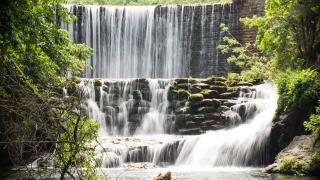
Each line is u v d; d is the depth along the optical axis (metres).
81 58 19.56
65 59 17.59
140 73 39.16
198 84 30.34
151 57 39.09
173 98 30.20
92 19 39.00
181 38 38.59
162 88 30.70
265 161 23.33
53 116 10.62
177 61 38.62
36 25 14.38
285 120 22.84
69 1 45.62
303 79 22.22
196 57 38.19
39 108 10.47
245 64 34.97
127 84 30.81
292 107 22.78
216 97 29.64
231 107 28.28
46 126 10.55
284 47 26.91
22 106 10.69
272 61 29.80
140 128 30.11
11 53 13.39
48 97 11.52
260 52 35.19
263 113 26.92
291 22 25.84
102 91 30.47
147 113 30.44
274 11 27.03
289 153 20.47
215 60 37.50
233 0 37.22
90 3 46.75
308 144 20.38
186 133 28.66
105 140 25.42
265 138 23.42
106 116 30.14
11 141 10.18
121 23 39.28
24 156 13.34
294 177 18.41
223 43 37.31
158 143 24.45
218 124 28.22
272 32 26.19
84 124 11.87
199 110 28.98
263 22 27.41
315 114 21.36
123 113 30.45
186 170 21.69
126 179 18.14
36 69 14.82
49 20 16.09
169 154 23.88
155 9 39.12
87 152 12.04
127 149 23.42
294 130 22.69
